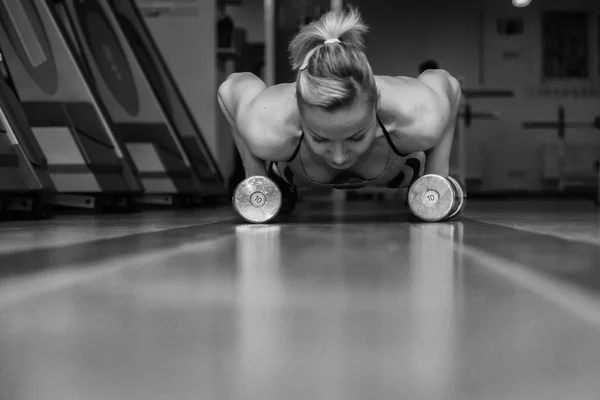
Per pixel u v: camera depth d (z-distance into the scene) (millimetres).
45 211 2336
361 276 702
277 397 274
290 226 1698
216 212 3193
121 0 4469
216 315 481
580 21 9914
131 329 432
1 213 2254
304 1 5164
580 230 1567
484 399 269
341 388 286
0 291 617
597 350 359
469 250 1009
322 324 441
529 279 673
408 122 1577
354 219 2133
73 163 2744
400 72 10023
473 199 7766
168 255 958
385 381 297
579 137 9953
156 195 4020
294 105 1558
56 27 2941
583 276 698
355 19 1550
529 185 9875
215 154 5648
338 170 1684
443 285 633
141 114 4094
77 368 328
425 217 1799
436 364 328
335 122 1360
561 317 463
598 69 9930
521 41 9930
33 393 284
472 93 9508
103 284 661
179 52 5633
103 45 4016
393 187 1944
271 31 4434
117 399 274
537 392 279
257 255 944
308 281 667
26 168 2193
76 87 2945
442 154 1839
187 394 280
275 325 439
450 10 9938
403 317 465
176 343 385
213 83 5633
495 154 9875
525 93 9922
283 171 1887
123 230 1621
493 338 391
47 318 477
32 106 2770
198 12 5621
